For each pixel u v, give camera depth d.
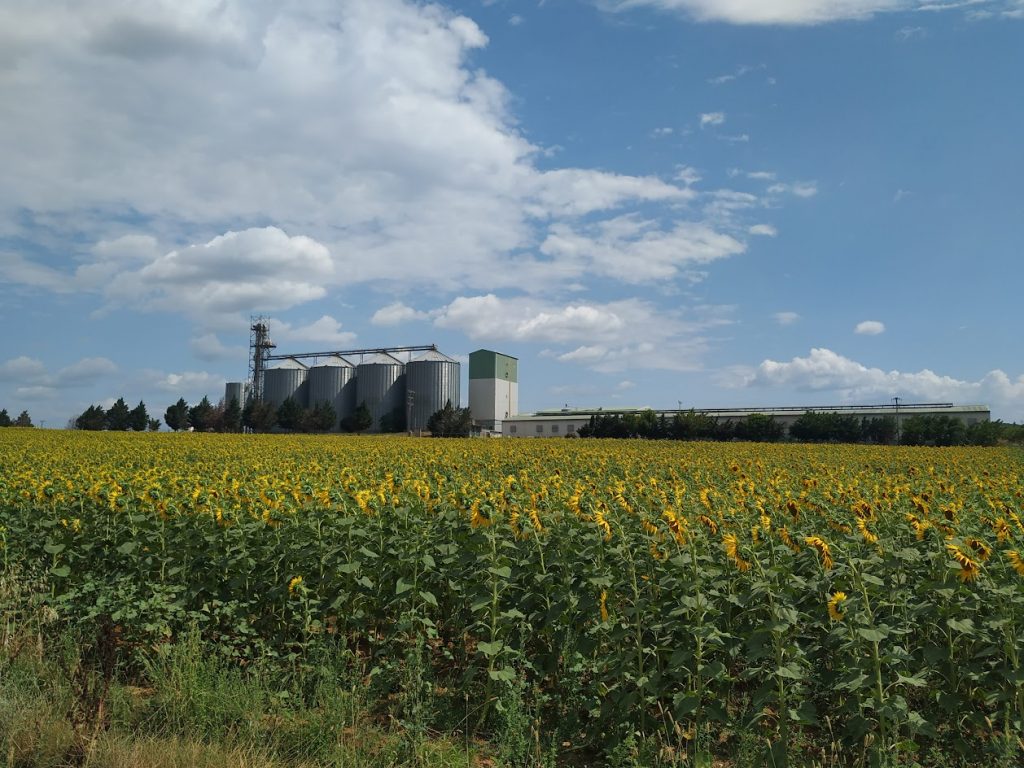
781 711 5.42
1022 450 40.97
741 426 87.19
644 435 91.25
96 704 6.09
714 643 6.00
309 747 5.90
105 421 99.88
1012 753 5.06
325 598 8.30
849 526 7.41
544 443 45.50
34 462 21.33
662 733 6.09
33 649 7.56
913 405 101.69
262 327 122.81
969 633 5.59
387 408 114.69
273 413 107.94
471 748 6.07
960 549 5.94
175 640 8.28
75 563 10.10
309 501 9.01
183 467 21.42
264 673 7.25
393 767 5.64
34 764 5.64
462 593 7.45
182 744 5.84
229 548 8.84
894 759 5.10
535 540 7.28
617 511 8.18
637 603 6.32
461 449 35.16
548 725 6.56
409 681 6.52
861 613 5.57
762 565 6.36
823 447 43.41
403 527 8.55
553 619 6.73
